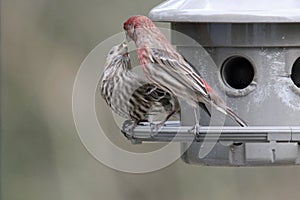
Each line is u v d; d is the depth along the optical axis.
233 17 12.55
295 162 12.75
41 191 17.36
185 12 12.73
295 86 12.85
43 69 17.38
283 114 12.87
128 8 17.16
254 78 12.87
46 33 17.41
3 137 17.72
